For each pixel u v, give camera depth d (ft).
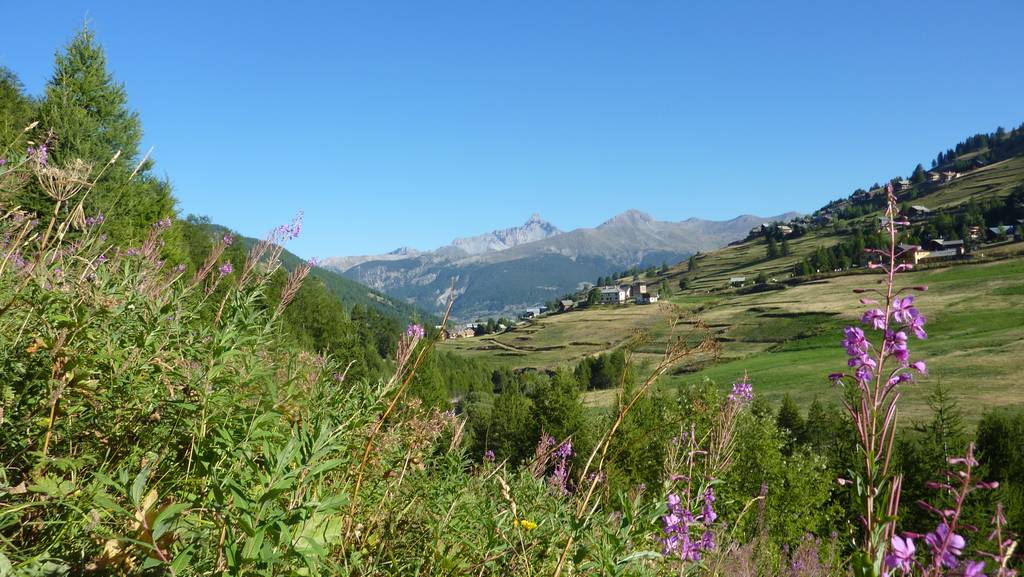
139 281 9.29
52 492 5.76
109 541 5.75
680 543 10.14
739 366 335.67
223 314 9.05
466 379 299.99
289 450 5.16
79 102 66.03
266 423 6.97
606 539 7.50
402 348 8.60
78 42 69.62
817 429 152.87
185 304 9.45
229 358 7.42
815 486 66.18
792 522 60.90
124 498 6.30
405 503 9.24
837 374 6.50
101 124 65.77
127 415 7.06
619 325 605.31
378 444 9.32
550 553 8.50
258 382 8.29
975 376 239.91
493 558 8.16
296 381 8.28
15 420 6.48
